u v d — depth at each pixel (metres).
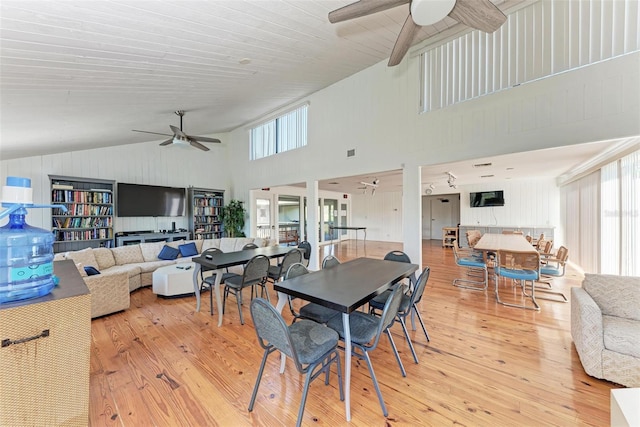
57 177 4.86
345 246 9.59
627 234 3.41
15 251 1.33
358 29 3.08
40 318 1.27
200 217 7.27
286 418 1.66
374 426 1.58
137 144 6.33
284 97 5.40
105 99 3.21
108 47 2.19
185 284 4.04
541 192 7.02
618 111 2.57
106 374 2.11
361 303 1.77
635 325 2.02
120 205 5.76
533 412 1.68
